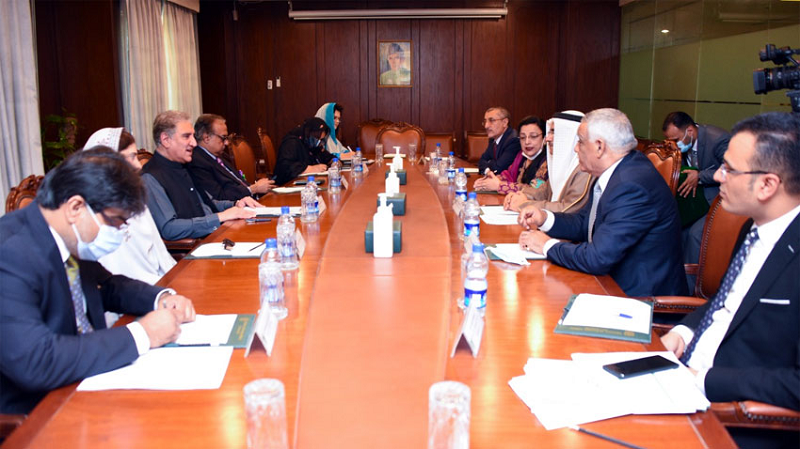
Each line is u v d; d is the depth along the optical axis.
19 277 1.32
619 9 8.88
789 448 1.40
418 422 1.06
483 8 8.96
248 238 2.66
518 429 1.12
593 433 1.10
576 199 3.01
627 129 2.33
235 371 1.34
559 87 9.19
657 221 2.21
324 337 1.38
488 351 1.45
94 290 1.62
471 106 9.24
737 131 1.62
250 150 5.61
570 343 1.49
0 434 1.25
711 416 1.17
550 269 2.14
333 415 1.08
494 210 3.23
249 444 0.97
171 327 1.47
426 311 1.51
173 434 1.11
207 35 8.98
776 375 1.31
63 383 1.28
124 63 6.75
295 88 9.20
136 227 2.52
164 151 3.23
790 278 1.51
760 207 1.61
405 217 2.59
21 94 4.84
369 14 8.88
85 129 6.09
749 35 5.38
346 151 6.78
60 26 5.93
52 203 1.37
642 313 1.67
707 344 1.71
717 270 2.35
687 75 6.73
